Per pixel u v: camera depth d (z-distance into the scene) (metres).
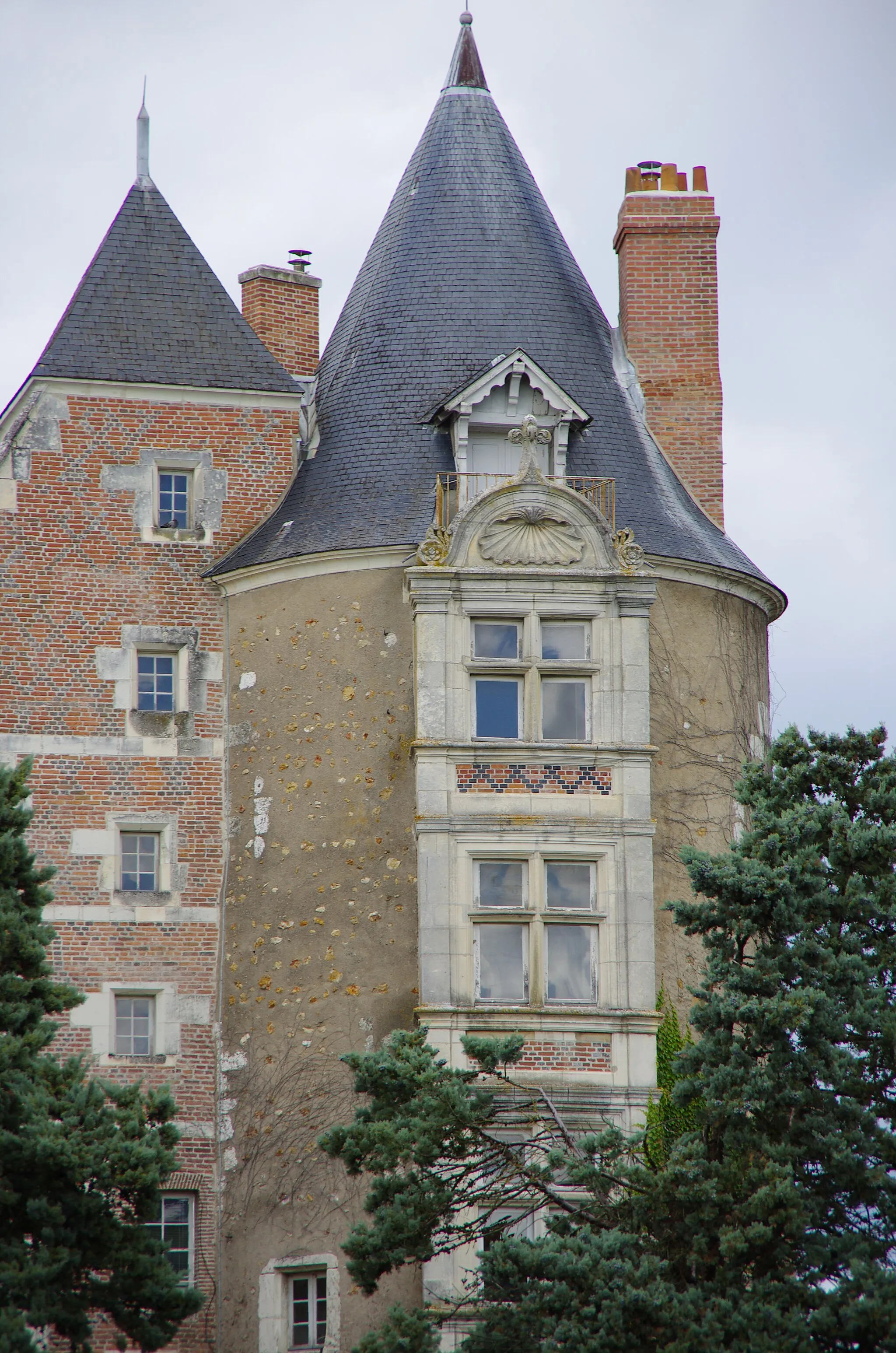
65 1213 48.88
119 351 66.94
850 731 58.41
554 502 62.56
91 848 63.22
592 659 61.94
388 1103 51.47
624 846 60.62
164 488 66.44
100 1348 58.59
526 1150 57.53
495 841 60.22
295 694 63.50
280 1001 61.28
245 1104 61.06
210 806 63.88
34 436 65.75
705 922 52.66
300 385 68.00
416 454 65.62
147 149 71.31
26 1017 52.44
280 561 64.12
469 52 74.12
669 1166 49.69
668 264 70.81
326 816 62.16
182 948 62.81
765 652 67.94
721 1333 46.75
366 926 61.00
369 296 70.19
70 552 65.19
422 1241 50.19
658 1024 59.62
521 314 68.81
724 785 63.75
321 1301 59.03
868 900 53.69
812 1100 50.31
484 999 59.81
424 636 61.41
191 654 64.94
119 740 64.06
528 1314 47.88
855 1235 48.78
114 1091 51.31
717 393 69.75
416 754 60.62
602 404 68.00
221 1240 60.28
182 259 69.38
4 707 63.81
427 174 71.56
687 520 66.69
